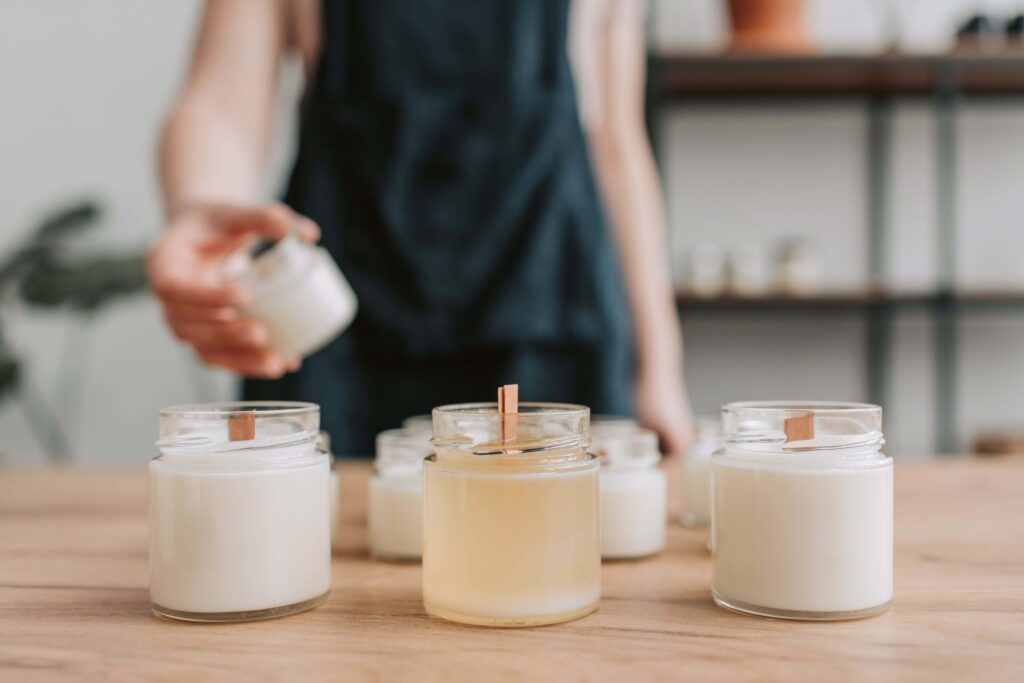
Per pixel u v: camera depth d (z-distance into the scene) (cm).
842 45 298
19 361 272
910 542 76
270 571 56
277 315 93
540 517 54
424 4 136
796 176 292
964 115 292
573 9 144
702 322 296
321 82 138
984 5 295
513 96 136
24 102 303
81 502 100
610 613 57
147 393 303
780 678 45
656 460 76
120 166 304
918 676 45
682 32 292
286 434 57
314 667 47
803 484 54
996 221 293
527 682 44
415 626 54
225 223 102
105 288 258
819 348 294
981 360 293
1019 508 92
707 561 72
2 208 305
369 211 137
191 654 49
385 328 136
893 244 292
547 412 55
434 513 56
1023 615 55
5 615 57
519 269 134
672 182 293
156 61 301
